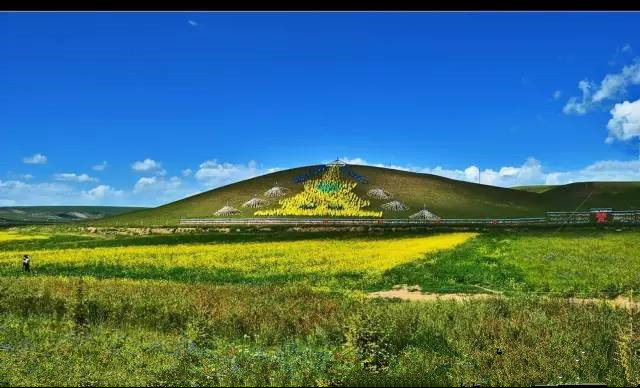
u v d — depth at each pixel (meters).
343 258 46.41
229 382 10.86
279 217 118.88
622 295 26.61
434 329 15.78
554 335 14.06
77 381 10.82
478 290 29.78
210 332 16.48
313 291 26.91
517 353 12.62
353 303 20.91
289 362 12.43
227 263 43.81
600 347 13.38
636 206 145.25
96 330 16.80
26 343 14.14
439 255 48.19
